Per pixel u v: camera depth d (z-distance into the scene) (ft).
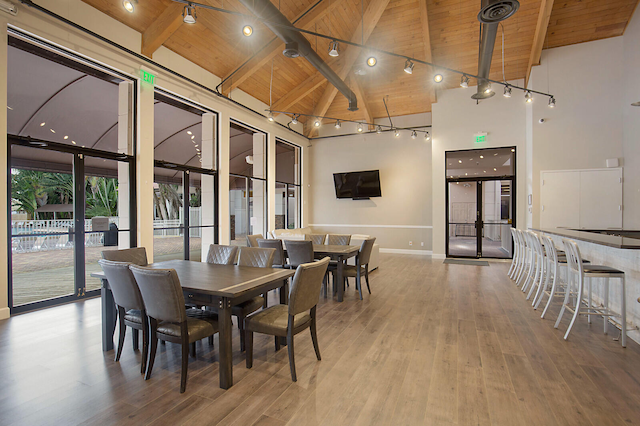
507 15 10.81
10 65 12.26
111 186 15.14
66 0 12.64
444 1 19.44
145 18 15.19
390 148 30.83
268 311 8.46
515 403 6.64
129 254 10.91
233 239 23.99
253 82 23.39
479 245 26.25
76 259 13.93
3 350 9.09
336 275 15.38
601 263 12.95
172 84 17.52
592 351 9.12
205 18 16.89
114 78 15.29
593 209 21.11
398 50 23.06
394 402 6.68
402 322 11.60
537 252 14.39
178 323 7.40
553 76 21.91
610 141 20.86
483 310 12.97
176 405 6.55
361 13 19.84
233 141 24.79
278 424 5.96
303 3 17.70
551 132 21.95
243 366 8.26
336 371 8.00
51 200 13.21
